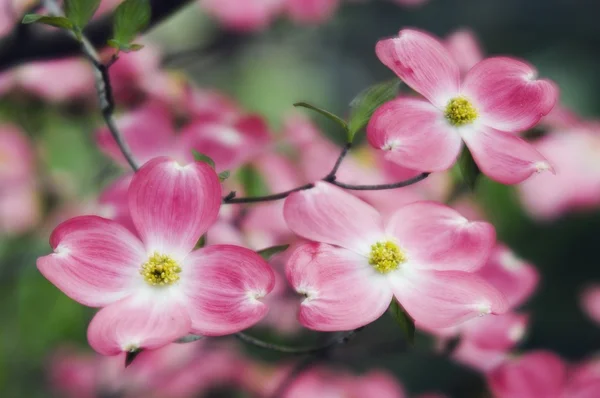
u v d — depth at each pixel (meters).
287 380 1.02
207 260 0.88
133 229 0.98
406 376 1.25
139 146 1.02
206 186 0.88
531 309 1.52
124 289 0.87
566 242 1.51
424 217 0.90
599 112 1.88
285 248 0.88
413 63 0.90
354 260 0.89
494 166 0.89
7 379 1.19
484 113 0.91
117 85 1.08
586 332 1.50
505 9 2.21
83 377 1.17
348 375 1.10
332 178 0.90
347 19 1.86
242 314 0.87
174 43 1.45
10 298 1.19
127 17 0.90
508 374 0.99
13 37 1.00
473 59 1.02
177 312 0.87
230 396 1.14
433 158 0.89
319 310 0.87
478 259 0.90
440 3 2.20
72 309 1.19
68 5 0.90
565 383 1.00
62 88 1.11
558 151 1.16
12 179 1.17
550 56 2.04
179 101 1.08
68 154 1.18
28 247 1.19
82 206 1.15
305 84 1.93
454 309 0.88
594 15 2.13
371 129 0.89
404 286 0.89
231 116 1.07
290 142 1.09
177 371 1.14
